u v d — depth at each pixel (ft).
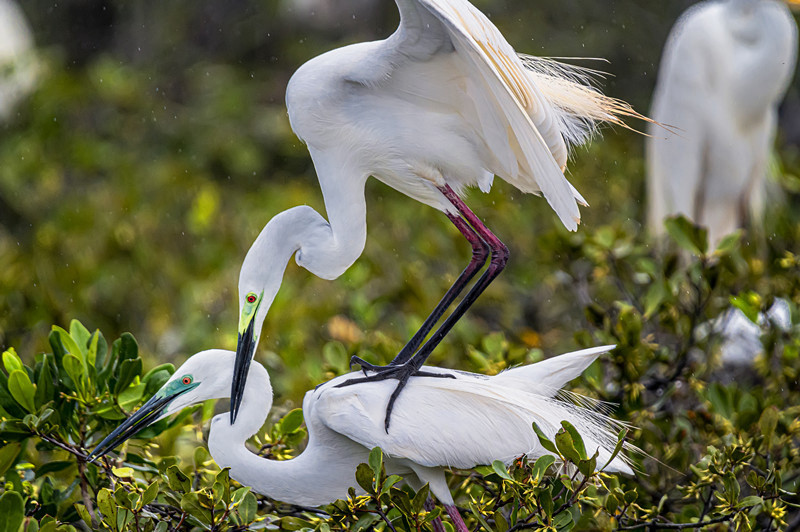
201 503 18.57
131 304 39.68
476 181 24.53
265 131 53.26
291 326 33.35
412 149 23.18
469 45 19.58
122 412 21.86
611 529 21.21
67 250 41.39
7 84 56.85
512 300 38.27
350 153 23.27
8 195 49.32
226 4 64.64
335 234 23.26
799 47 63.98
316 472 21.70
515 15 60.49
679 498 23.73
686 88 45.24
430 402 21.18
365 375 22.13
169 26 63.82
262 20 63.52
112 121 53.62
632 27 61.82
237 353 21.77
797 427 23.56
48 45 67.46
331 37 64.75
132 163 49.39
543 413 21.22
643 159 53.78
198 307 38.96
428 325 23.94
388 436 20.68
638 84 61.31
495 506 19.97
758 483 20.47
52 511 21.07
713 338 28.27
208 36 64.39
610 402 24.76
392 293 36.04
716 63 44.39
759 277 30.42
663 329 30.09
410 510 18.56
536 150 21.04
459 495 23.26
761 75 43.68
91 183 50.83
